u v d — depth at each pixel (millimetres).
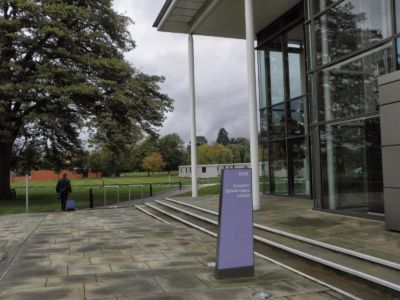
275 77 18859
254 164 13352
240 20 18438
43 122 23266
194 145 19734
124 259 8062
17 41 22984
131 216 15859
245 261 6602
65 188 19531
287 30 17938
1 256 8570
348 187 11430
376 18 10438
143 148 87500
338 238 8273
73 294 5887
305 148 16656
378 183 10398
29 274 7051
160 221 14125
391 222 8812
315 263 7211
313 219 10836
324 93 12367
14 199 26375
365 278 6062
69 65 24156
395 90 8656
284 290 5949
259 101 20078
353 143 11211
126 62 26125
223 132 132875
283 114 18234
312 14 12789
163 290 6000
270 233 9578
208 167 59938
